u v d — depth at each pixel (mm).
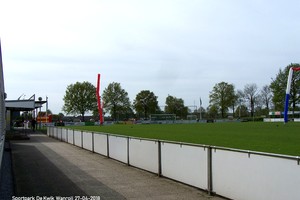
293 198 5906
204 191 8352
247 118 91875
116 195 8281
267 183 6465
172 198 7855
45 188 9266
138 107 106188
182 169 9328
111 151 15445
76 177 10836
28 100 39156
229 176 7504
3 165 14000
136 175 10906
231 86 97562
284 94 78000
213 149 8031
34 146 22938
